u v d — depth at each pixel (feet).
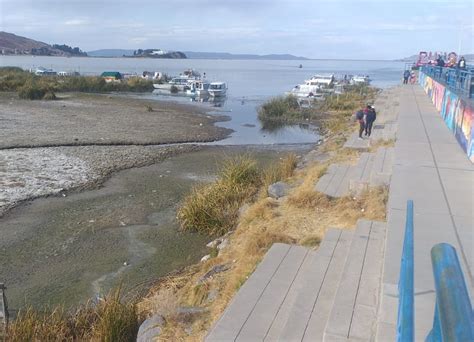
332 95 154.20
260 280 19.39
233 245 29.30
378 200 27.96
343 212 28.22
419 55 176.55
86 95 160.97
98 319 21.83
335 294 16.24
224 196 39.40
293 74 458.91
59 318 22.09
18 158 61.05
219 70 533.96
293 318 15.96
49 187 48.49
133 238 36.17
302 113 120.47
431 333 4.58
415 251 16.03
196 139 83.10
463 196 22.70
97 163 60.44
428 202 21.63
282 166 47.37
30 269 30.91
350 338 13.65
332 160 43.96
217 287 22.58
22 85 166.71
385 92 123.44
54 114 106.52
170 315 19.72
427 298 13.04
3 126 85.92
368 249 19.31
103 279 29.60
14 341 20.06
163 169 59.06
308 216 29.25
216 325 16.25
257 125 106.11
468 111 33.68
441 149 34.65
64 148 69.26
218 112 127.44
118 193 47.85
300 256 21.76
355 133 59.11
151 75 241.76
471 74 38.81
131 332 20.70
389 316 13.08
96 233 37.04
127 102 141.69
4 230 37.06
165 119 106.42
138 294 27.07
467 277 13.94
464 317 3.64
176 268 30.83
